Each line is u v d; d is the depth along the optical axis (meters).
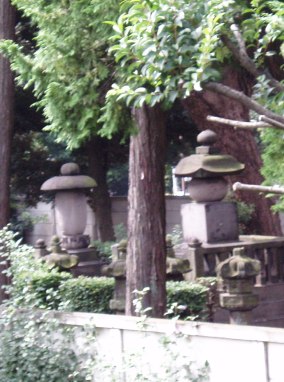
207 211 14.95
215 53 7.99
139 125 9.70
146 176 9.80
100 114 9.23
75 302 11.84
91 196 23.91
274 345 7.48
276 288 14.56
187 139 23.20
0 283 12.25
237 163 15.38
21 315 9.46
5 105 14.55
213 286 12.51
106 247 18.22
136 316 9.37
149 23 7.30
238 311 10.09
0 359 9.37
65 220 17.44
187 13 7.52
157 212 9.87
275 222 19.30
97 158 23.25
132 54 7.84
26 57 9.54
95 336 8.99
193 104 17.92
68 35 9.08
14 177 23.86
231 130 18.38
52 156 23.92
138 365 8.23
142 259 9.82
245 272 9.98
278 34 7.67
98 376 8.73
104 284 12.05
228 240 15.07
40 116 21.48
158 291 9.83
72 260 13.43
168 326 8.24
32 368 9.14
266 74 8.15
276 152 8.80
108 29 8.87
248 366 7.68
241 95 7.25
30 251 10.00
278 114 7.34
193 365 7.96
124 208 26.09
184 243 15.34
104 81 9.12
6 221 14.63
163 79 7.58
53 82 9.06
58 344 9.20
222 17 7.75
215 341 7.92
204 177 15.12
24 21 18.19
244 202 19.14
